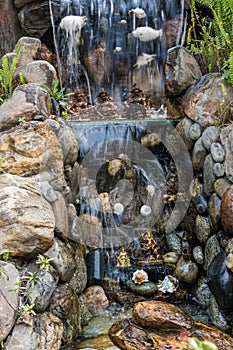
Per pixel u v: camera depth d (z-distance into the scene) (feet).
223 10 12.12
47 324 7.57
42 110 9.78
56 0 14.89
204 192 10.71
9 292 7.00
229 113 10.78
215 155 10.16
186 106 11.43
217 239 9.96
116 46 15.17
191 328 7.97
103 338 8.75
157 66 15.08
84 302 9.80
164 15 15.11
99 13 15.07
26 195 7.94
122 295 10.48
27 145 8.75
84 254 10.46
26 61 12.28
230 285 8.73
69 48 15.06
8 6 14.70
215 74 11.28
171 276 10.75
